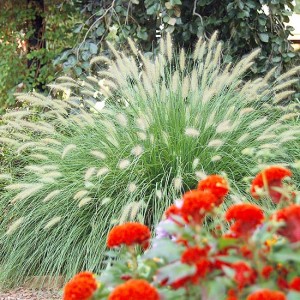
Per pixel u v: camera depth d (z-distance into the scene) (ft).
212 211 5.71
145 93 16.38
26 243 15.40
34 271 15.65
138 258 6.77
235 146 15.83
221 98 16.67
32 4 25.25
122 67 16.48
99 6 21.98
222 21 20.36
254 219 5.57
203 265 5.10
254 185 6.56
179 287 5.35
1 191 17.39
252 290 4.99
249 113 16.85
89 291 5.57
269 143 16.05
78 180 15.72
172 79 17.03
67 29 25.20
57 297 14.44
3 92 25.39
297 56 20.90
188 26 20.76
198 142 15.79
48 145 17.26
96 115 17.07
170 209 6.48
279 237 6.06
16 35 25.49
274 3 19.84
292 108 17.08
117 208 14.80
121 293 4.83
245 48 21.06
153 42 21.50
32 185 14.61
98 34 20.85
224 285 4.99
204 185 6.64
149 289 4.87
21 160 18.15
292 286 5.04
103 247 14.52
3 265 15.72
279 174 6.47
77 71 20.70
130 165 15.51
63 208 15.53
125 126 15.64
